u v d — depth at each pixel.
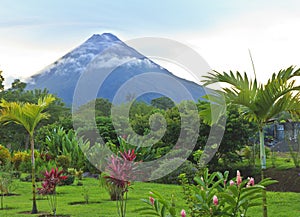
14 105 9.80
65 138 19.05
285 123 17.27
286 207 9.95
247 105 6.80
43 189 9.45
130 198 11.56
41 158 17.73
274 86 6.48
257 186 4.71
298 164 15.99
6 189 11.25
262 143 6.95
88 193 12.84
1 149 18.67
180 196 11.19
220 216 4.88
